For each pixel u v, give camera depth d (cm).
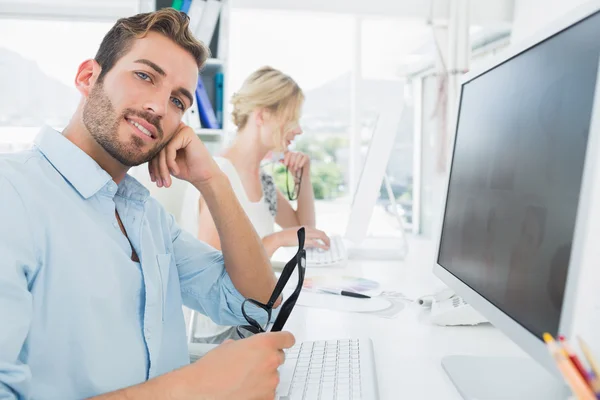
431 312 100
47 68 296
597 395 34
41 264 66
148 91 80
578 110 51
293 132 205
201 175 102
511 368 70
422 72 422
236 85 352
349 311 106
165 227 103
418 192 439
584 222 46
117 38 80
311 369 70
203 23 247
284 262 165
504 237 66
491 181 72
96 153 81
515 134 65
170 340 94
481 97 81
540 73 60
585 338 47
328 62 371
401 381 68
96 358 69
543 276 54
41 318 66
